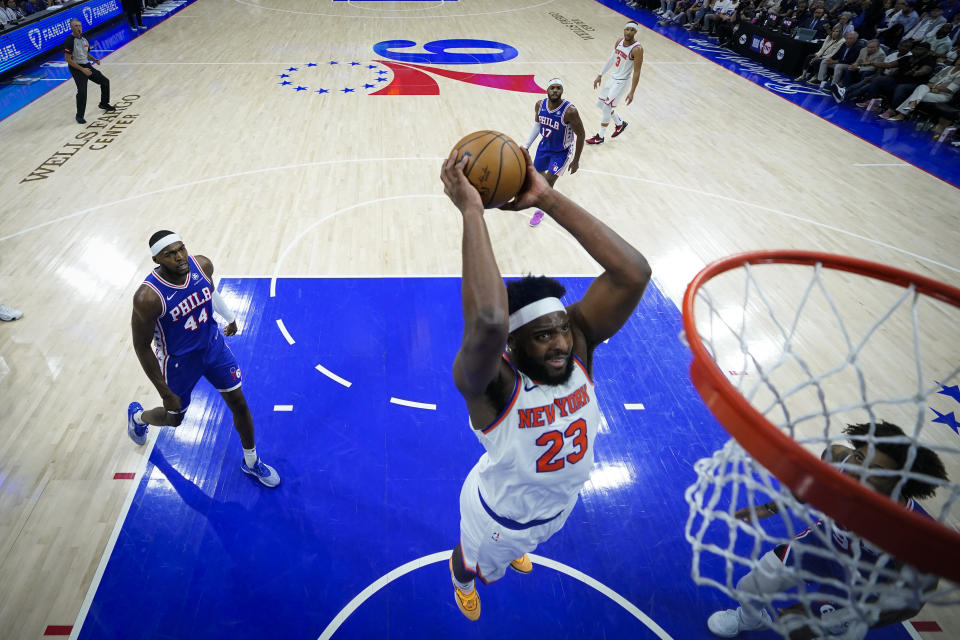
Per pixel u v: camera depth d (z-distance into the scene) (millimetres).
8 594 3047
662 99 10570
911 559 1186
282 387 4379
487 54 12727
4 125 8469
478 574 2611
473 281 1545
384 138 8523
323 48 12789
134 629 2945
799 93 11289
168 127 8586
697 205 7098
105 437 3932
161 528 3416
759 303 5445
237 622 3010
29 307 4980
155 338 3109
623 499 3738
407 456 3934
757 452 1376
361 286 5449
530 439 1921
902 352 4918
